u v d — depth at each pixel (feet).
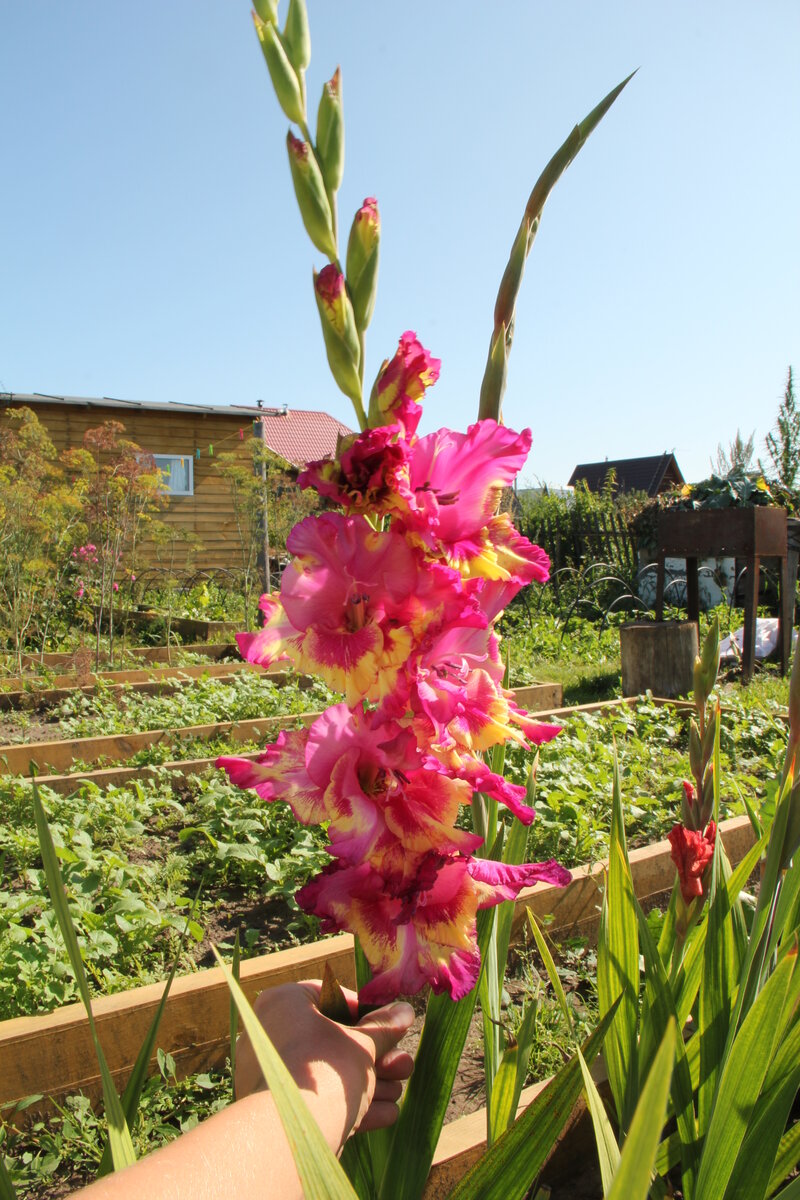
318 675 2.89
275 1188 2.73
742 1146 4.24
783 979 3.96
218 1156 2.69
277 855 13.67
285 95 3.35
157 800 15.37
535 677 29.63
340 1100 3.13
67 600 43.29
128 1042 8.83
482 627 2.89
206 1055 9.19
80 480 40.27
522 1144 3.59
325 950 9.86
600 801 15.43
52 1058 8.50
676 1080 5.07
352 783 2.97
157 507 47.50
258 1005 3.72
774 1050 4.51
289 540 2.86
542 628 41.16
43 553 38.47
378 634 2.81
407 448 2.87
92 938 10.35
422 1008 9.89
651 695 24.12
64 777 16.65
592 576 50.39
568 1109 3.57
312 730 3.06
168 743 20.35
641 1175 2.20
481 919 4.31
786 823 4.45
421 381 3.10
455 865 3.20
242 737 21.02
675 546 31.32
